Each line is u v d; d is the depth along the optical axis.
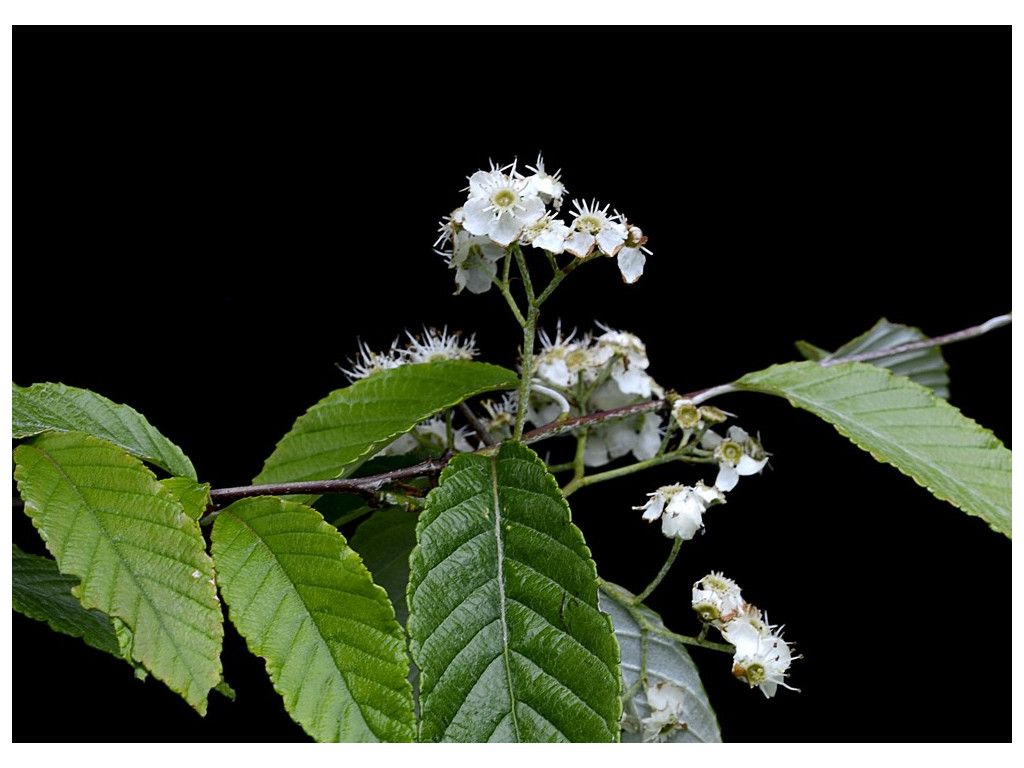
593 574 0.37
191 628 0.36
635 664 0.43
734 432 0.43
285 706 0.36
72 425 0.39
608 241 0.40
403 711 0.36
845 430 0.42
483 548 0.38
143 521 0.37
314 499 0.41
